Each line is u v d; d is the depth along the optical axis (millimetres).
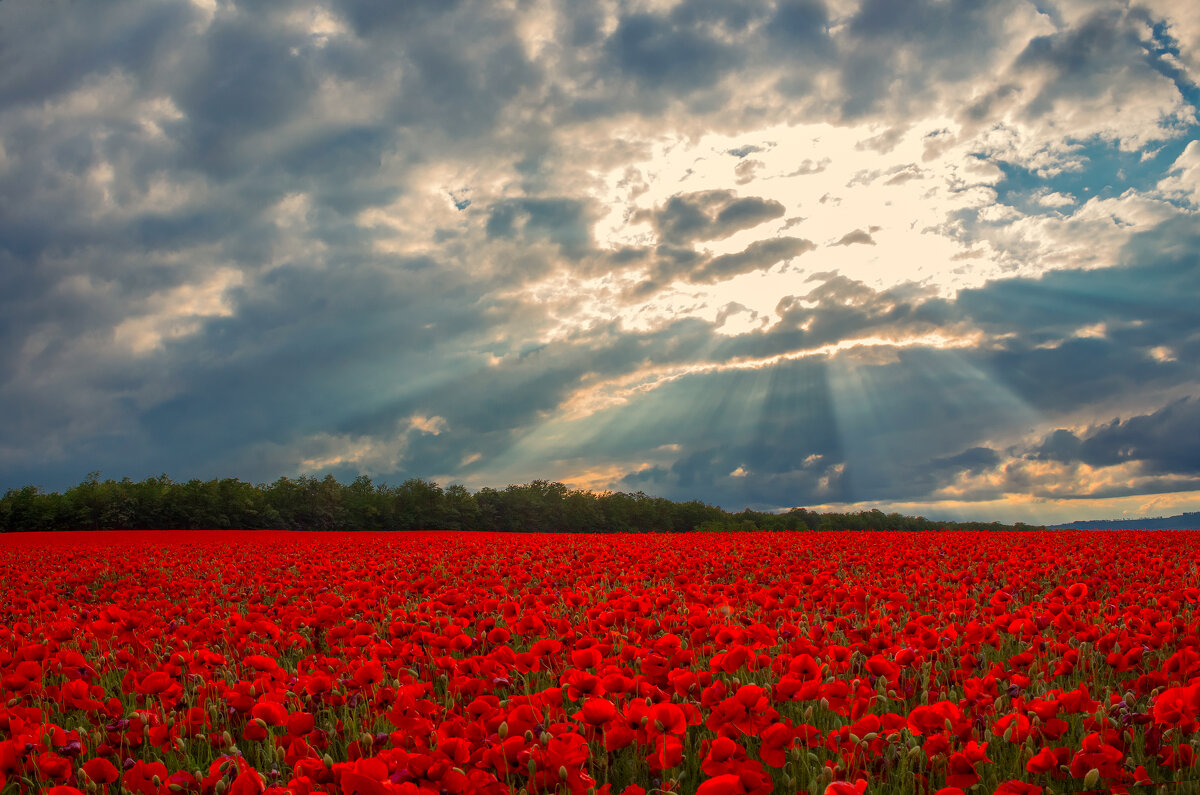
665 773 3871
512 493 113312
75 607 10422
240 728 4578
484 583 10727
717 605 7543
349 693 4906
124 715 5320
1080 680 5391
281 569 15609
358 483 105688
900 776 3668
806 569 12703
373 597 8711
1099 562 12156
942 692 4699
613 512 116000
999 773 3961
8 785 3732
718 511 117188
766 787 3059
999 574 11180
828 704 4172
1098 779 3273
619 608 7152
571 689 4129
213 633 6961
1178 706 3596
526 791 3148
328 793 3154
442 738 3557
